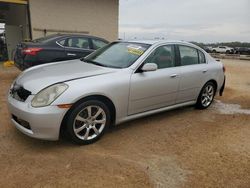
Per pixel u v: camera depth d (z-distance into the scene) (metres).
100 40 8.70
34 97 3.46
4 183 2.88
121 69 4.20
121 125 4.66
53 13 12.66
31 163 3.28
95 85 3.73
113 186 2.92
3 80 8.03
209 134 4.52
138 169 3.27
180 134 4.45
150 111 4.64
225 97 7.43
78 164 3.31
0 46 13.40
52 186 2.87
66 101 3.46
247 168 3.45
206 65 5.66
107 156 3.55
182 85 5.05
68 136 3.69
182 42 5.27
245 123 5.20
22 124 3.65
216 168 3.41
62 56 7.67
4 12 17.33
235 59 27.72
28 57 7.17
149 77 4.39
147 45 4.72
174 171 3.28
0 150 3.56
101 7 13.98
